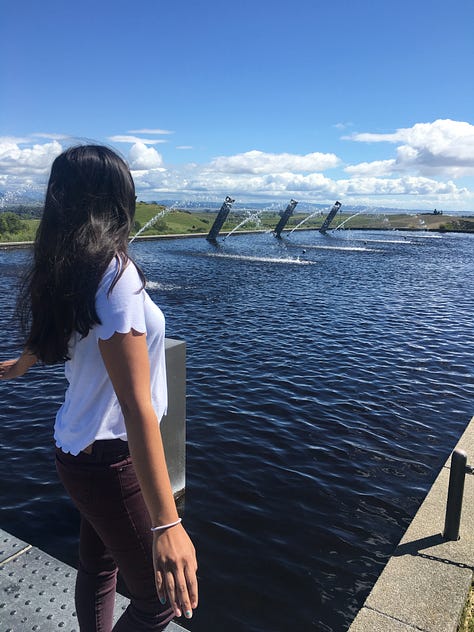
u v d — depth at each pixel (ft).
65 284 4.16
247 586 13.76
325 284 82.89
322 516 17.22
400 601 10.71
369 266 116.88
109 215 4.46
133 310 4.11
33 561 9.00
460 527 13.28
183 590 3.87
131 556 4.94
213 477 19.38
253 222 345.31
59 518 16.62
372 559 15.15
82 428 4.65
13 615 7.80
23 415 25.50
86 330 4.18
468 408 28.09
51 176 4.64
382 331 47.21
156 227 241.14
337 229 374.63
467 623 10.34
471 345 42.37
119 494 4.75
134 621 5.15
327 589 13.79
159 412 5.03
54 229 4.38
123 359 4.03
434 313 57.72
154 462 3.94
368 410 27.17
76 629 7.58
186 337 43.24
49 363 4.74
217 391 29.19
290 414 26.12
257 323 49.85
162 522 3.94
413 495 18.93
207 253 141.90
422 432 24.67
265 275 93.91
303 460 21.18
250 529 16.26
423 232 361.71
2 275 81.46
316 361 36.27
